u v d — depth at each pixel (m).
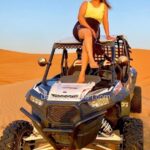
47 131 3.58
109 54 4.59
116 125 3.97
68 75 4.24
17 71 27.23
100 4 3.95
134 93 6.67
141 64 23.08
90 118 3.54
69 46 4.16
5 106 8.16
